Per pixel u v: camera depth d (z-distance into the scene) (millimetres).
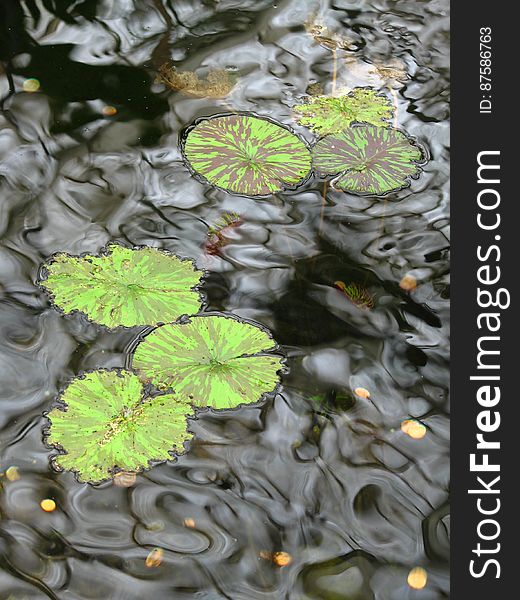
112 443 3438
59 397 3477
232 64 3982
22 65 3934
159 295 3592
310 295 3629
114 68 3951
